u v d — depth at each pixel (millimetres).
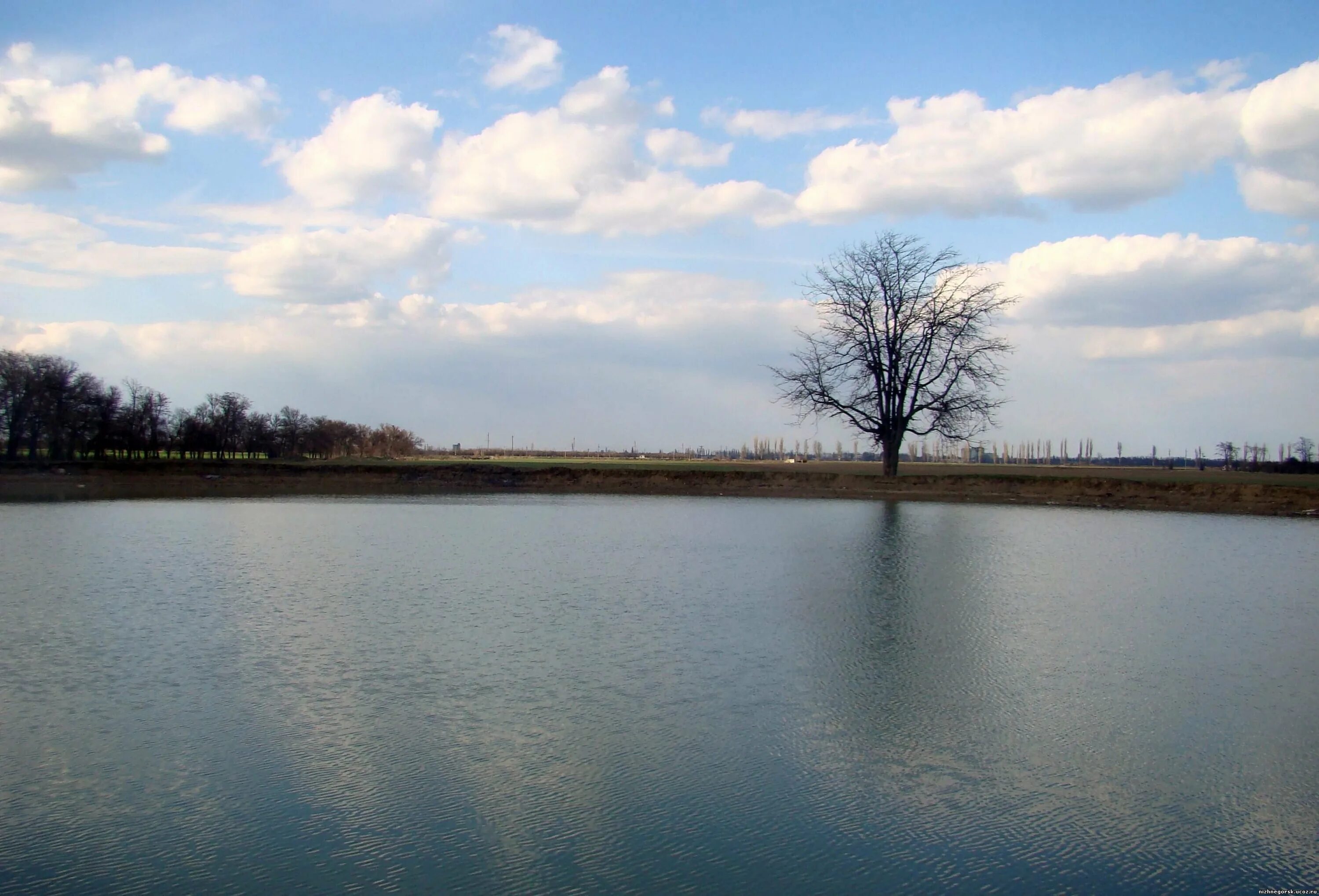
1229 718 11406
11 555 25297
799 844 8117
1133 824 8547
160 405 98500
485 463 79312
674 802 8930
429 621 16453
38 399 84188
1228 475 74062
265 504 46469
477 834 8266
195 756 9969
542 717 11227
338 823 8445
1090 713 11547
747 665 13609
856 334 53875
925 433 54219
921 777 9562
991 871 7715
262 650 14305
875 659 13977
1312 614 17594
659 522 36344
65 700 11836
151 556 25156
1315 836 8328
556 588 20031
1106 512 42688
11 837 8195
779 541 29359
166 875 7566
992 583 21016
